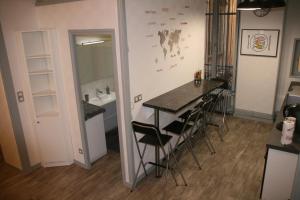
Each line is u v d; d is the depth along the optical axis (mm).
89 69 4574
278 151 2570
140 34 3027
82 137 3652
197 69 4570
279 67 4715
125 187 3373
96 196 3236
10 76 3355
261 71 4840
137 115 3223
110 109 5012
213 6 4961
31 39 3484
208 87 3998
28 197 3275
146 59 3205
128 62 2910
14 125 3506
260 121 5125
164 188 3316
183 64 4066
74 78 3393
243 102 5203
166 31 3498
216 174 3553
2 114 3629
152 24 3197
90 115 3717
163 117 3695
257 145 4254
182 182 3414
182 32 3889
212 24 5078
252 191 3199
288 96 3781
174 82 3908
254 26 4680
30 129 3707
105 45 4723
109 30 2840
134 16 2887
